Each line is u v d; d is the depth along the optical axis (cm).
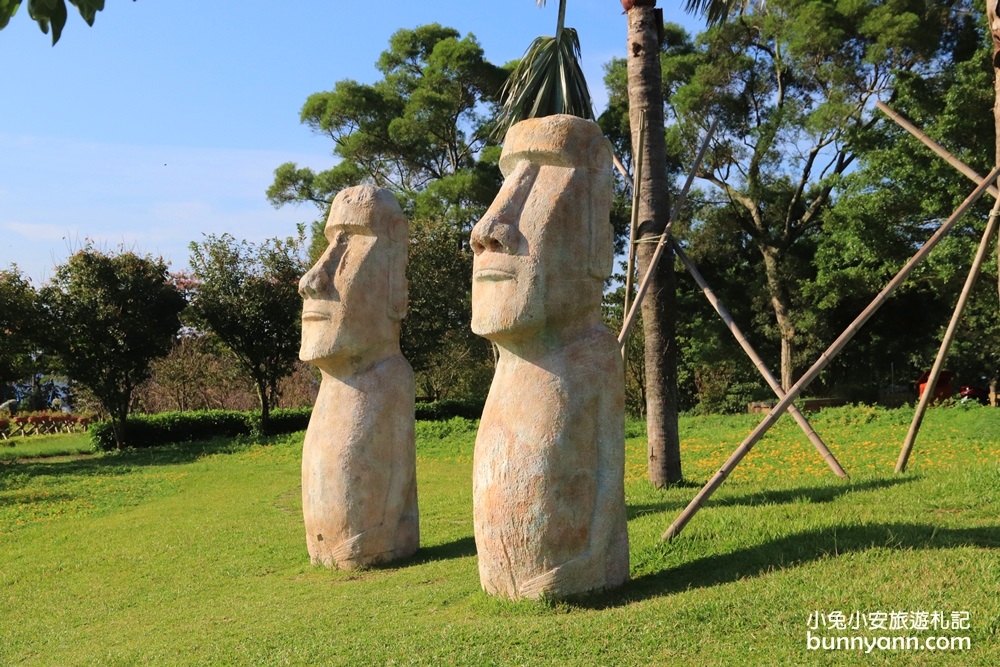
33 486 1633
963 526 626
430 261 2480
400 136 2811
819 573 545
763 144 2356
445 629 537
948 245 1764
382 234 836
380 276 830
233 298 2308
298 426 2438
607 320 2802
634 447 1595
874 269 2105
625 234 2669
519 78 1234
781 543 622
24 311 2162
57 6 474
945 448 1224
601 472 581
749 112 2516
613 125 2597
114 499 1430
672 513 794
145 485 1580
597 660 465
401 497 820
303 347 829
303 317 834
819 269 2252
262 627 618
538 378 581
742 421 1802
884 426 1520
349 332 812
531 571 569
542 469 566
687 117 2430
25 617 756
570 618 526
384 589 696
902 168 1841
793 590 522
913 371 2803
